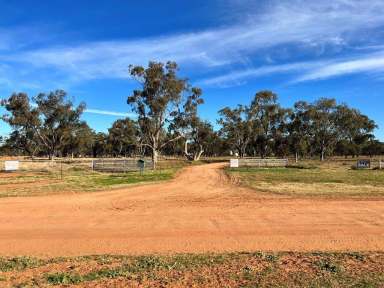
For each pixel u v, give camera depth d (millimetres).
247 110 95375
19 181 29516
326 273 7488
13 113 73500
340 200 19125
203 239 11570
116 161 47750
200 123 82625
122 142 107625
